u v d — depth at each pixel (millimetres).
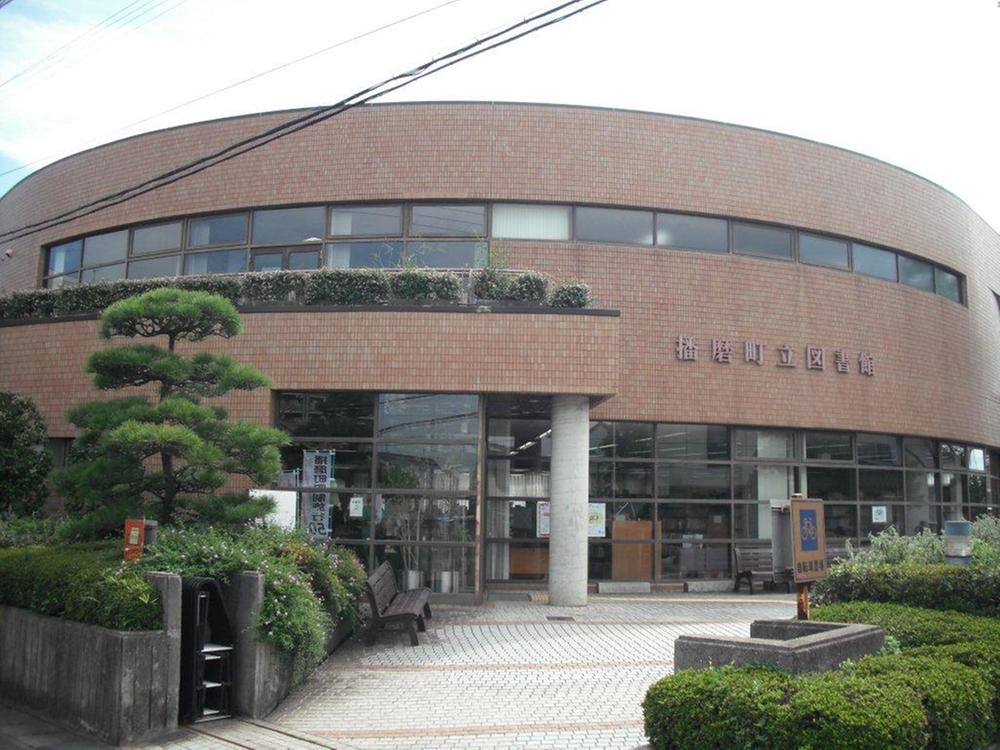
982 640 7461
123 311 9922
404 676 9453
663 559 17875
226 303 10336
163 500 10250
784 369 18828
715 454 18453
